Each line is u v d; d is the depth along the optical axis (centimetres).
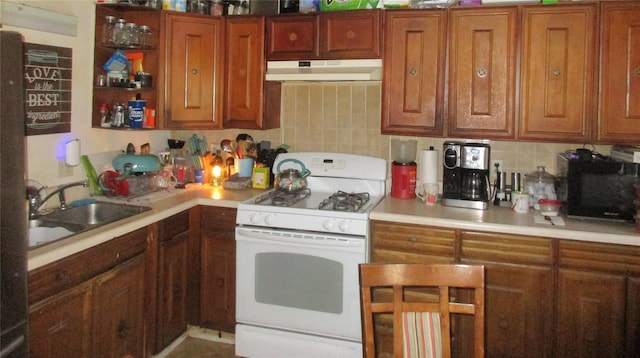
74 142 243
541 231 210
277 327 246
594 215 218
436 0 244
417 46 249
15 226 145
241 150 307
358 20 256
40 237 211
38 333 168
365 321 136
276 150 300
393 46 252
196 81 275
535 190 248
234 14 280
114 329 208
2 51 137
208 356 259
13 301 146
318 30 263
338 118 294
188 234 262
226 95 283
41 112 226
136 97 274
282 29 269
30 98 220
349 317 232
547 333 216
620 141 224
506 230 215
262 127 277
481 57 240
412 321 136
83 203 239
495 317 223
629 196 213
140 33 262
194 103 276
